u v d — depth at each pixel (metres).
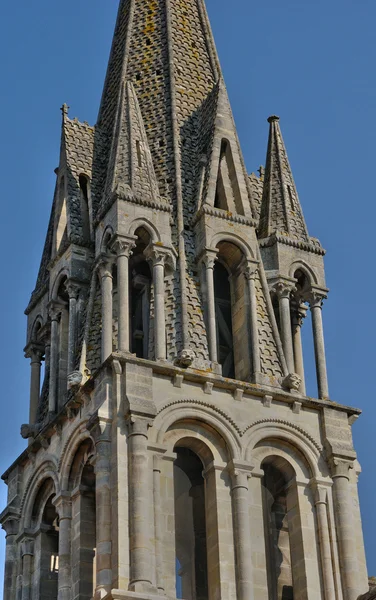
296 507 78.00
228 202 85.56
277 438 78.75
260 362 81.00
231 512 75.81
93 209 87.25
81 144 90.44
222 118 88.00
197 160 87.62
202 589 76.88
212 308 81.19
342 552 76.88
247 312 82.62
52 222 92.31
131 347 83.25
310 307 85.81
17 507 82.31
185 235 84.00
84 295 84.94
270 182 89.62
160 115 89.62
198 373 77.69
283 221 87.62
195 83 91.88
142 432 74.44
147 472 74.06
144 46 93.62
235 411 78.12
